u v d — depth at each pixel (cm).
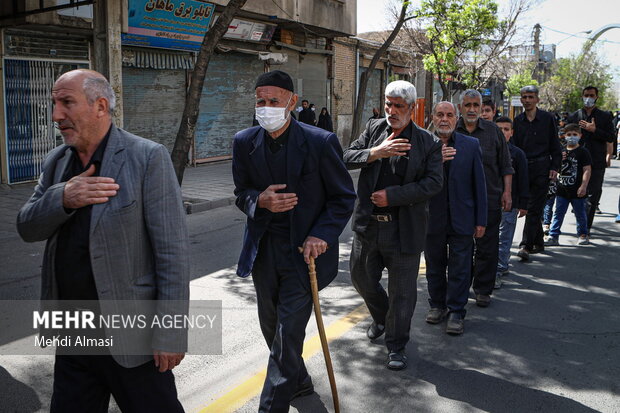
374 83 2716
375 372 392
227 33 1664
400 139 366
